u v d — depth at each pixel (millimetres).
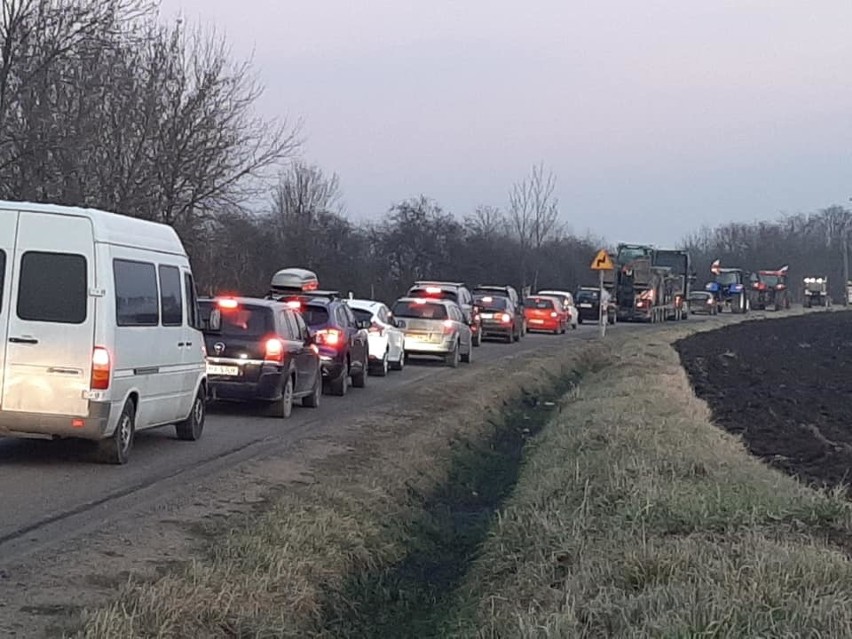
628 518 9898
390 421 18359
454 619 9055
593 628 7160
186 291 14562
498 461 17734
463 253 66125
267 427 16891
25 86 23453
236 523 10102
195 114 31438
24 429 11961
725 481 11633
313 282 27344
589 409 19125
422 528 12156
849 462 15664
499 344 41156
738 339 47562
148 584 7699
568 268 77188
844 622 6707
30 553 8648
